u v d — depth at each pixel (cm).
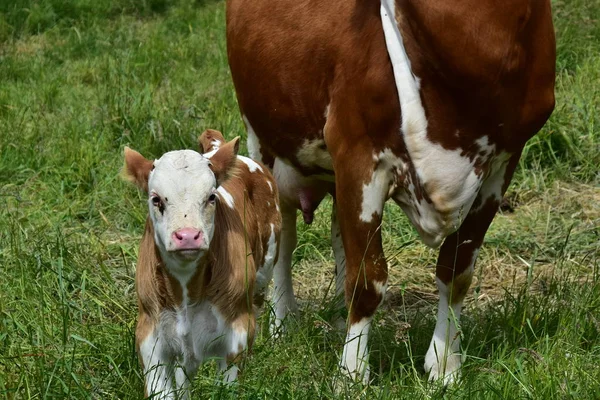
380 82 749
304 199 940
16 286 927
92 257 1045
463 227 809
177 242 658
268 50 862
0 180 1249
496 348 829
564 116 1316
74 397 705
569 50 1583
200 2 2177
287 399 692
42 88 1616
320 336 841
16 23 2033
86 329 838
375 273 789
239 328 738
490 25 710
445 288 819
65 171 1245
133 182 733
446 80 721
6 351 797
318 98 820
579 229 1134
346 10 791
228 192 776
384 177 776
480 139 745
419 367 844
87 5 2112
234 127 1340
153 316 722
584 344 817
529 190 1219
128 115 1395
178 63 1738
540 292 995
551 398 702
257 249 830
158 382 712
